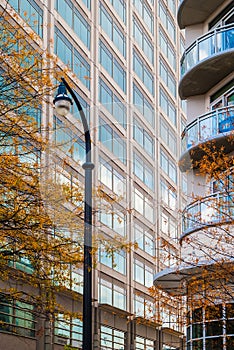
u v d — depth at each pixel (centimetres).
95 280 3659
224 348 1889
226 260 1675
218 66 2280
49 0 3253
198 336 2033
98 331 3684
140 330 4209
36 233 1318
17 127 1316
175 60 5016
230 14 2345
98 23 3894
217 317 1802
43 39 3152
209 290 1708
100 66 3866
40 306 1616
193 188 2097
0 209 1288
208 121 2191
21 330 2894
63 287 1531
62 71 1445
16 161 1261
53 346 3103
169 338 4531
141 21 4522
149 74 4519
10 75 1362
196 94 2472
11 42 1405
